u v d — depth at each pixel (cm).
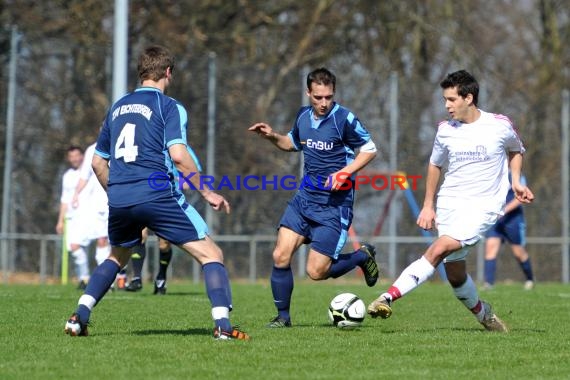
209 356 1820
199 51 6944
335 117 2420
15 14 6544
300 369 1702
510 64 7975
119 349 1900
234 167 5825
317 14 7288
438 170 2298
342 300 2369
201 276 5728
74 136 5697
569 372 1708
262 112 5869
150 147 1977
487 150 2216
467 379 1625
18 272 5572
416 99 5988
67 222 4500
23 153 5619
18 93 5616
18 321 2459
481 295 3828
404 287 2216
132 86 6238
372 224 5912
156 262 5641
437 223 2272
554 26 7881
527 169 6078
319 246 2430
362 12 7456
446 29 7562
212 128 5809
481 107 6194
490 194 2234
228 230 5816
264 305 3167
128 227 2022
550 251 6038
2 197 5566
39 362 1748
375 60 7400
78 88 5722
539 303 3316
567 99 6106
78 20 6650
